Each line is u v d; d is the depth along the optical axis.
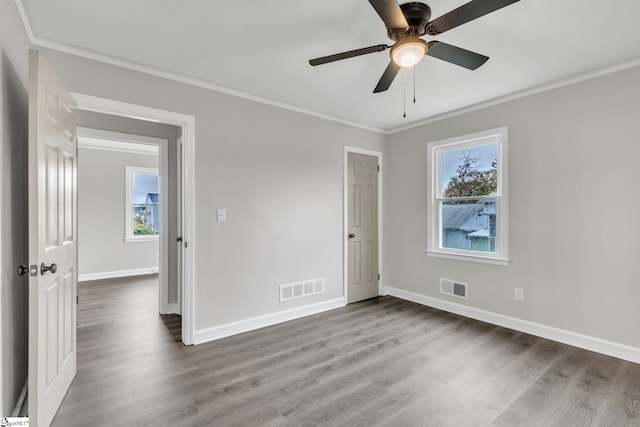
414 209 4.13
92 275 5.51
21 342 1.84
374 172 4.32
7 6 1.58
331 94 3.15
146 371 2.32
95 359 2.51
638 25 1.97
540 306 2.97
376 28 2.04
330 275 3.84
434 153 3.92
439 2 1.76
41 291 1.58
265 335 3.02
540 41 2.16
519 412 1.86
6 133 1.59
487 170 3.44
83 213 5.45
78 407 1.88
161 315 3.63
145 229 6.07
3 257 1.53
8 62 1.60
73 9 1.83
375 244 4.35
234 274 3.06
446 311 3.75
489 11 1.47
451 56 1.88
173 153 3.80
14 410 1.71
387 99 3.29
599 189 2.62
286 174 3.44
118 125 3.47
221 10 1.85
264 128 3.26
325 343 2.83
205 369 2.36
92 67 2.34
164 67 2.58
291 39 2.17
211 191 2.91
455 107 3.52
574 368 2.37
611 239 2.56
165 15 1.90
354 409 1.89
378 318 3.51
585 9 1.81
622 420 1.78
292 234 3.49
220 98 2.96
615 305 2.55
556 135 2.85
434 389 2.10
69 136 2.05
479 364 2.44
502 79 2.79
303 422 1.77
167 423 1.75
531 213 3.02
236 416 1.82
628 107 2.47
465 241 3.64
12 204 1.69
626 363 2.44
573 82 2.74
